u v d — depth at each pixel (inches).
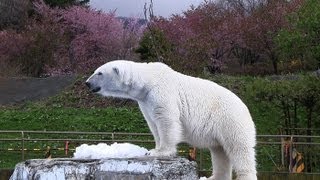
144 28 1457.9
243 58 1459.2
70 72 1354.6
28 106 1061.8
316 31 903.1
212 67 1317.7
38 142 851.4
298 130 828.6
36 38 1362.0
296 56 1016.9
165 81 303.9
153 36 1131.3
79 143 810.2
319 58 941.8
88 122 941.8
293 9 1347.2
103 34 1445.6
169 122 298.7
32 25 1498.5
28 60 1350.9
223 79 1091.9
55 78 1168.2
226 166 323.3
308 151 735.1
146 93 303.4
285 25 1316.4
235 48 1450.5
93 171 281.0
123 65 303.6
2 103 1085.1
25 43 1354.6
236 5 1697.8
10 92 1123.3
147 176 280.1
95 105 1051.9
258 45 1385.3
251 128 314.0
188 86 308.3
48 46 1366.9
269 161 782.5
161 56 1096.2
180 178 282.7
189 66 1096.2
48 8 1545.3
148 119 310.8
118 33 1456.7
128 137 872.9
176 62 1082.1
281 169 703.1
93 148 298.7
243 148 308.2
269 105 887.1
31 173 282.0
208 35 1330.0
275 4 1413.6
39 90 1130.0
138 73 302.0
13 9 1624.0
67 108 1038.4
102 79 303.4
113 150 297.9
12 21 1626.5
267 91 818.8
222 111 308.2
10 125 928.9
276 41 1083.9
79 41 1430.9
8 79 1167.6
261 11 1418.6
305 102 811.4
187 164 285.4
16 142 847.1
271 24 1371.8
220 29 1378.0
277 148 813.9
